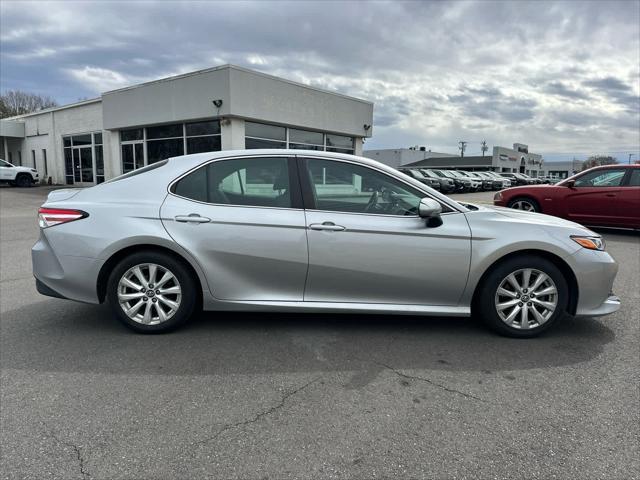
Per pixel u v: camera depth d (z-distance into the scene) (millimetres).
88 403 2906
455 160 74312
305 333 4109
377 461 2369
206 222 3889
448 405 2916
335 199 3967
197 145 19938
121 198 4039
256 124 20078
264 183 3992
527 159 78625
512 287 4004
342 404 2918
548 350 3787
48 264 3996
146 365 3453
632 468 2326
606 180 9711
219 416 2773
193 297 4027
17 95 66125
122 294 3996
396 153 75688
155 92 20422
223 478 2238
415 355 3666
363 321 4426
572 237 3963
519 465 2346
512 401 2971
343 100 24141
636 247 8594
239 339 3965
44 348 3764
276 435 2584
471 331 4191
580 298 3969
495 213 4133
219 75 18172
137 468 2305
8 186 28406
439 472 2291
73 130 28203
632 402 2963
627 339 4039
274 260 3900
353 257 3873
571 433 2621
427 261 3881
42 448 2451
